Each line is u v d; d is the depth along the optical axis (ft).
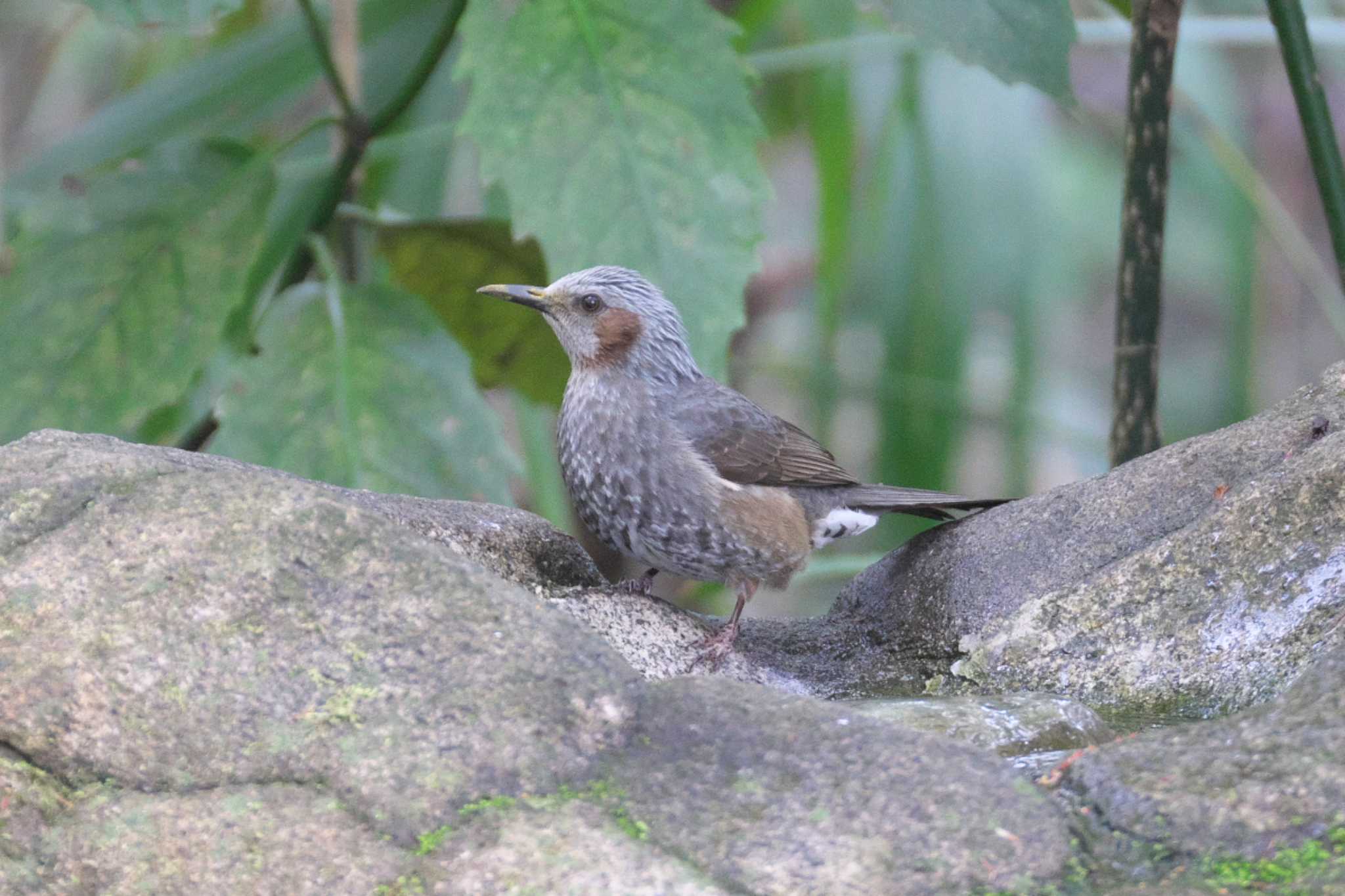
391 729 19.35
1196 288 65.62
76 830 19.03
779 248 62.69
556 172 30.91
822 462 36.96
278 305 34.32
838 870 17.66
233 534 20.86
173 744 19.47
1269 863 17.34
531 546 31.40
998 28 31.68
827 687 32.17
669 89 31.27
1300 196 64.28
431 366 33.78
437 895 17.70
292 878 18.28
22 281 33.55
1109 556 29.50
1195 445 30.14
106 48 58.75
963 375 46.09
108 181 33.99
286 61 40.63
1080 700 28.43
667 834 18.21
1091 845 18.17
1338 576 26.53
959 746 19.13
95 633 20.04
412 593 20.53
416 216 41.14
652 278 31.09
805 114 49.90
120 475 21.61
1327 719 18.74
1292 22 29.96
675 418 35.83
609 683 19.98
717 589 49.60
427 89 41.11
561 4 31.22
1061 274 55.67
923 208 45.16
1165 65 31.04
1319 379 30.91
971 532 31.86
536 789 18.90
